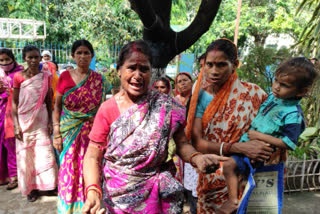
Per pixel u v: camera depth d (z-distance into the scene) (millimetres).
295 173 4062
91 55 2900
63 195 2895
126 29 12180
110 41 11961
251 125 1750
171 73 8172
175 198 1482
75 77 2869
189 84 3461
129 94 1479
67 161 2883
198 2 17500
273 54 4547
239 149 1685
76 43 2822
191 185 2895
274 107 1664
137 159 1404
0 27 12578
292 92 1553
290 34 15664
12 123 3766
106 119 1489
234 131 1784
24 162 3406
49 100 3584
